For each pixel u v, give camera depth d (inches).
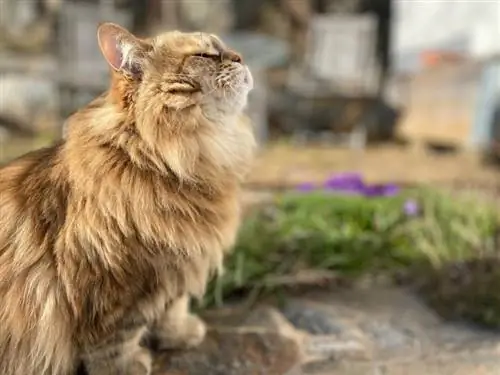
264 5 119.5
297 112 99.9
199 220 24.0
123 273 22.7
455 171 68.6
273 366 26.1
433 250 37.4
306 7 116.2
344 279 34.8
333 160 78.5
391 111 98.2
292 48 113.0
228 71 24.8
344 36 98.0
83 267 22.5
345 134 97.9
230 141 25.5
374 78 98.3
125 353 24.2
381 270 36.1
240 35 112.0
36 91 96.7
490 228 41.3
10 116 92.4
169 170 23.4
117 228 22.5
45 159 24.5
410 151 86.0
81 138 23.4
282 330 28.9
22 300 23.0
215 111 24.7
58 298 22.9
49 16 106.7
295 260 36.7
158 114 23.3
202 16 114.0
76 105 92.0
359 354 27.0
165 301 24.5
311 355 26.9
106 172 22.8
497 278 32.6
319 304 31.8
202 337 27.7
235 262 34.3
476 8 88.5
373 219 41.6
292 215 42.5
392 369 25.8
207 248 24.4
